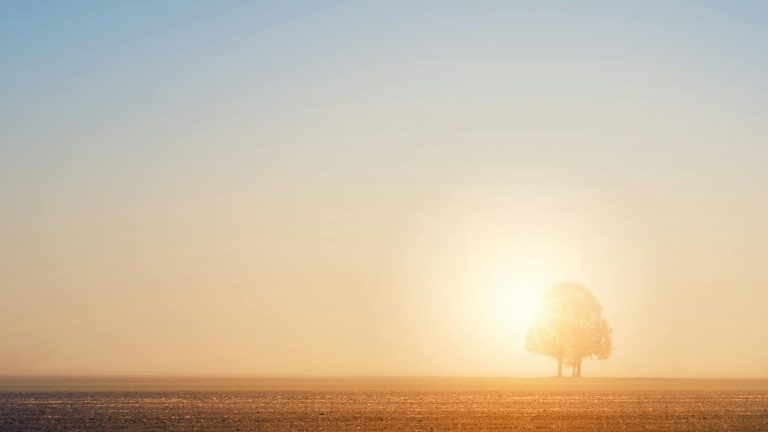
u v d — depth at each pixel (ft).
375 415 222.28
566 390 396.98
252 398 318.45
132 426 193.06
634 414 222.89
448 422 200.13
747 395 347.15
